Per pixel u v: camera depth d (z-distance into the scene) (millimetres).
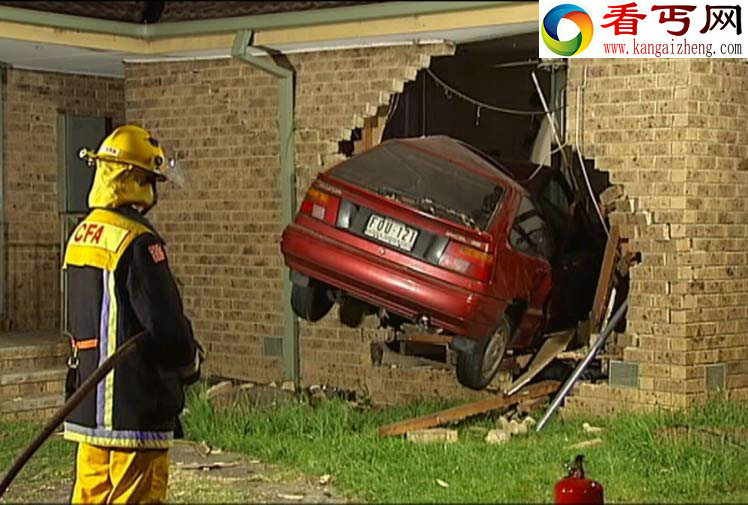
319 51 13047
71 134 15172
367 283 10781
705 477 9156
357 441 10305
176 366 7012
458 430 11047
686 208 11328
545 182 12555
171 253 14133
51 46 12742
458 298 10508
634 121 11508
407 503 8352
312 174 13133
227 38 12773
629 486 8945
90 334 7074
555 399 11438
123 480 7066
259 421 10969
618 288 12188
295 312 12102
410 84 14836
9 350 12320
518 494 8586
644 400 11508
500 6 11328
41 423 11391
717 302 11555
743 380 11758
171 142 14023
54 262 15062
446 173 11242
